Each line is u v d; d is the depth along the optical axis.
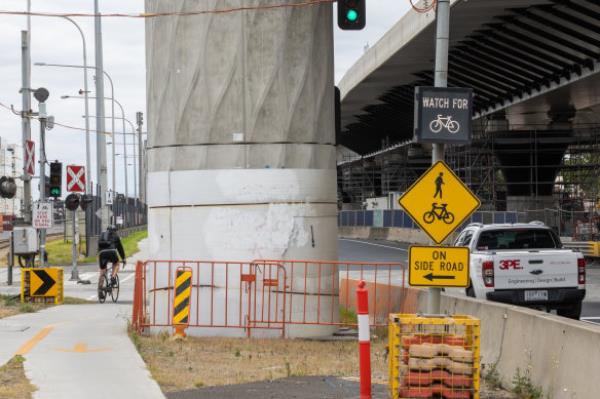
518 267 22.38
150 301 21.73
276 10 20.64
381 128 101.25
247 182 20.64
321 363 16.38
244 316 20.64
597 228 55.91
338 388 13.57
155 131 21.44
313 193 20.95
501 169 71.75
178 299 19.45
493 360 14.72
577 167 73.25
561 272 22.47
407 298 21.52
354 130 109.31
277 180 20.67
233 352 17.66
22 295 28.38
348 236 98.06
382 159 108.06
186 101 20.86
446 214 13.73
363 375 12.28
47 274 28.47
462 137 13.83
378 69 69.62
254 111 20.67
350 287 27.52
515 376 13.55
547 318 13.01
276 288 20.62
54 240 92.69
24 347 17.22
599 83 55.19
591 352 11.36
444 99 13.84
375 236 87.06
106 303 29.62
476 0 45.50
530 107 66.31
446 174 13.75
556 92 59.00
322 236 21.12
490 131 69.50
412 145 97.19
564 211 60.47
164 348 17.81
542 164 72.88
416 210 13.73
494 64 59.16
